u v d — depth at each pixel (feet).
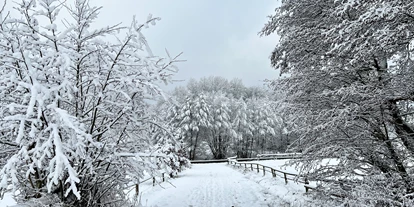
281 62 26.63
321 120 19.61
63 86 10.59
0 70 11.37
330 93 18.79
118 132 14.57
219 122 145.18
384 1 13.48
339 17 18.48
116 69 13.17
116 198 16.46
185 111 139.74
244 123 146.51
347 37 14.52
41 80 11.68
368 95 16.71
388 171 17.81
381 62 18.80
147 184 46.68
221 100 155.43
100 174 13.78
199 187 45.50
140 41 12.46
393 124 18.20
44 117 10.89
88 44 12.97
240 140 152.87
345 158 18.84
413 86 15.99
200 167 102.94
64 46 12.29
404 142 17.40
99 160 13.23
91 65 13.28
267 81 25.29
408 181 16.31
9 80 10.76
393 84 16.53
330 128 19.20
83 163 12.73
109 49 13.05
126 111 13.74
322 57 21.84
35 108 10.65
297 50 23.38
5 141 12.00
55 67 12.50
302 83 21.50
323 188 20.74
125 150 14.71
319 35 20.67
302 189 32.96
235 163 100.53
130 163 13.56
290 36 22.93
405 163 17.56
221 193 38.70
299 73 22.08
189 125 137.80
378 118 18.10
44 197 11.44
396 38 13.48
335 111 18.19
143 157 13.02
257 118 148.87
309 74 21.02
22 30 11.60
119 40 12.71
